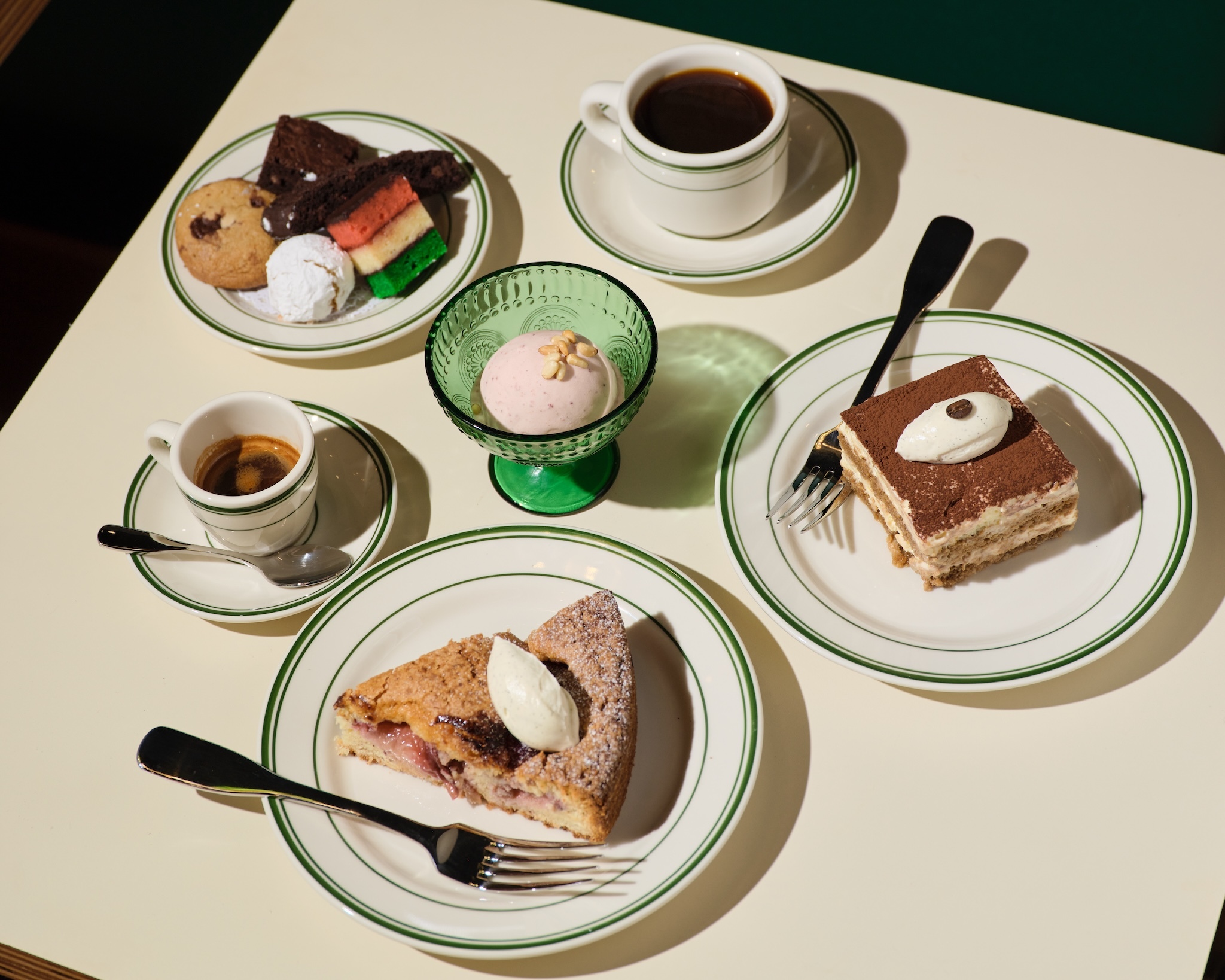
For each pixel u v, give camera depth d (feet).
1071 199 5.18
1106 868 3.62
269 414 4.35
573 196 5.22
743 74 5.11
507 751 3.70
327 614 4.11
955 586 4.18
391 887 3.58
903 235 5.17
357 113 5.60
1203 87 8.64
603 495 4.56
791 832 3.78
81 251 8.11
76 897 3.83
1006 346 4.57
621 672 3.77
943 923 3.58
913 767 3.86
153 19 9.46
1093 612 3.91
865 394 4.48
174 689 4.24
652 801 3.76
